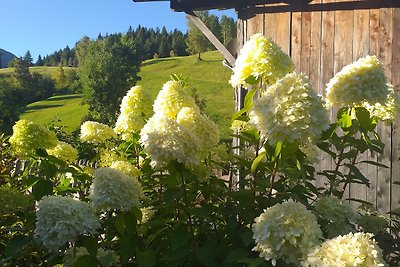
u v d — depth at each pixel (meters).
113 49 53.94
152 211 2.63
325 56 5.11
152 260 2.19
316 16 5.15
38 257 2.57
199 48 81.69
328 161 4.91
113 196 2.22
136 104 3.28
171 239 2.24
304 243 1.84
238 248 2.20
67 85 78.25
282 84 2.16
